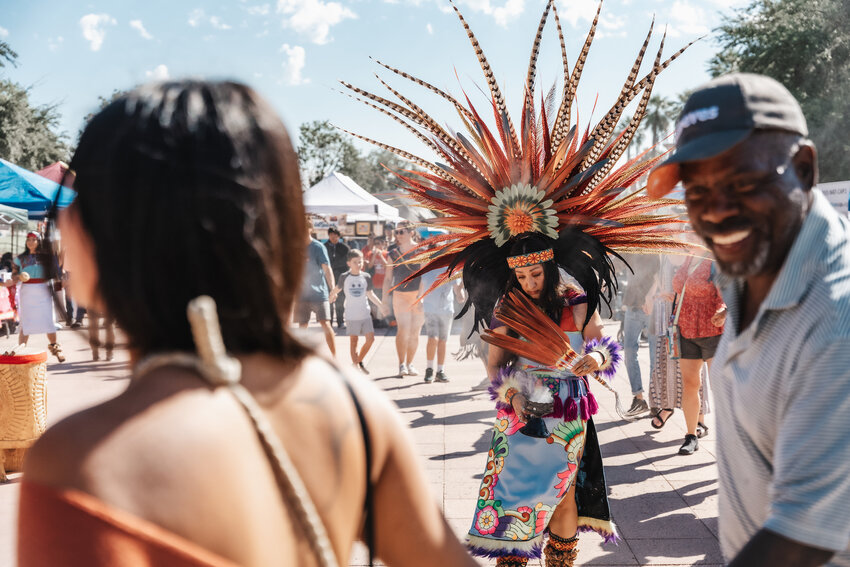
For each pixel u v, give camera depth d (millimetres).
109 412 689
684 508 4070
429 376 7801
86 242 776
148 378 735
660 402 5648
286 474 755
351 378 934
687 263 4938
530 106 2871
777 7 24906
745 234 1194
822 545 1102
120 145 744
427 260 3350
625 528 3816
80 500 619
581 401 2754
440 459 4980
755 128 1160
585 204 2893
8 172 8625
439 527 978
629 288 6043
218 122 764
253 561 699
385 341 11195
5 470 4641
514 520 2635
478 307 3152
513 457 2717
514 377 2781
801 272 1171
